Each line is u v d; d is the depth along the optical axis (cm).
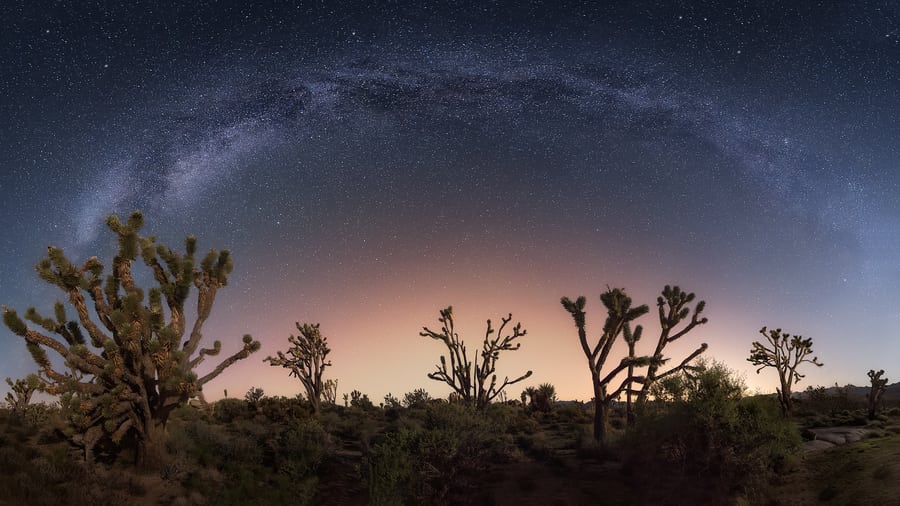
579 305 2595
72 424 1773
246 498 1631
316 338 3144
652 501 1666
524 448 2442
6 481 1348
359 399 3788
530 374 3058
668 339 2645
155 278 1923
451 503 1769
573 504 1689
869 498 1395
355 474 2006
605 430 2473
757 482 1644
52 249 1748
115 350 1728
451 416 2362
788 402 3003
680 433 1792
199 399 1839
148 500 1537
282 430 2492
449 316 3075
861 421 2648
